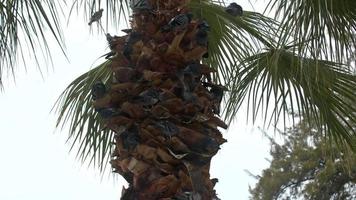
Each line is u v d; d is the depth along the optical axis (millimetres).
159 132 3918
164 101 3936
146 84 4016
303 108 5402
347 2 4430
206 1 5582
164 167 3885
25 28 4801
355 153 5785
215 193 3994
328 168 14984
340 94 5398
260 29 5469
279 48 4215
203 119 3977
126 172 3967
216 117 4062
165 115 3930
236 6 4641
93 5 5445
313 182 15680
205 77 4188
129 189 3949
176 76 4027
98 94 4035
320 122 5512
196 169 3900
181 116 3963
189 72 4027
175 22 4102
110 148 5984
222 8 5504
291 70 5008
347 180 15328
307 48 4176
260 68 5398
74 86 5980
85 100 5965
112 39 4266
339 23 4305
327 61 4867
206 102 4031
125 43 4164
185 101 3961
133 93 4004
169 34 4117
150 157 3900
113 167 4055
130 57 4121
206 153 3918
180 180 3883
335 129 5621
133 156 3926
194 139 3914
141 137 3936
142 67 4074
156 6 4277
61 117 6070
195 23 4156
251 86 5469
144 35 4148
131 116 3973
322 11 4121
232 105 5562
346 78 5238
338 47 4293
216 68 5742
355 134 5574
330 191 15602
